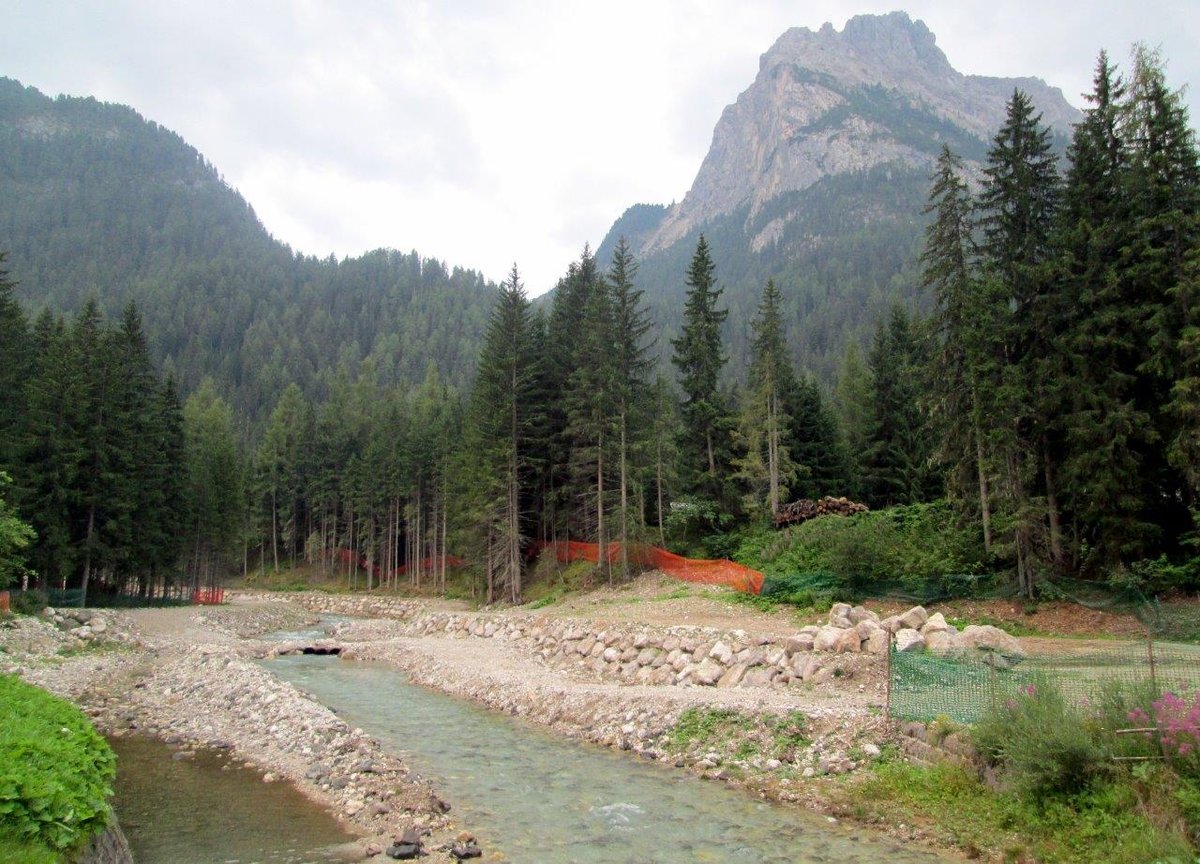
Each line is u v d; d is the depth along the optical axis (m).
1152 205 26.92
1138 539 25.64
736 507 46.12
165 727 19.31
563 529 52.22
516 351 48.91
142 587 56.50
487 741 18.27
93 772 9.03
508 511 47.28
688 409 47.44
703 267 48.09
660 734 17.50
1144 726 10.79
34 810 6.89
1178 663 17.23
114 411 46.28
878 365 53.62
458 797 13.92
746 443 45.75
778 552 35.75
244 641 38.12
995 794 11.73
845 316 175.62
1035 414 27.61
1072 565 28.55
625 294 45.00
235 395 154.50
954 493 30.84
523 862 10.89
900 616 22.00
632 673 24.50
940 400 30.17
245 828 12.26
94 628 34.44
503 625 36.50
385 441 81.44
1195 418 24.19
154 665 28.89
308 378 167.25
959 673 15.47
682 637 24.77
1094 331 26.88
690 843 11.51
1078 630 24.06
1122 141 28.28
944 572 29.03
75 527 45.84
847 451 57.69
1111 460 25.52
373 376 156.25
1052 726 11.23
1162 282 26.20
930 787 12.46
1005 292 28.55
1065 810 10.50
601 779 15.00
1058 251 28.52
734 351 169.38
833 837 11.55
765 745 15.56
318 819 12.73
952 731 13.50
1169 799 9.66
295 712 18.98
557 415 52.09
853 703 16.98
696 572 37.84
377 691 25.23
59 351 45.69
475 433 51.94
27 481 40.62
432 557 70.44
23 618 32.72
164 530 55.91
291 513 94.19
